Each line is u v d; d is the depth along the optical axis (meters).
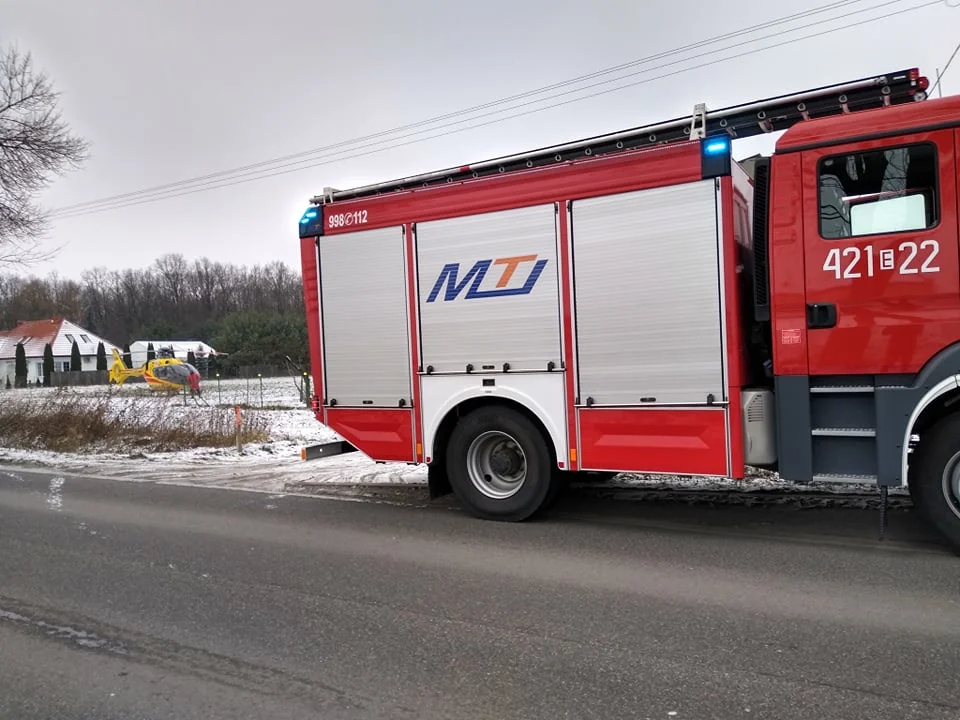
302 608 4.59
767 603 4.41
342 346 7.45
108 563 5.71
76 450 13.62
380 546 6.03
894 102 6.21
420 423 7.05
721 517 6.59
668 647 3.83
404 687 3.49
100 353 76.62
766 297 5.71
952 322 5.01
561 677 3.53
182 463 11.65
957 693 3.24
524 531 6.38
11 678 3.71
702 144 5.70
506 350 6.56
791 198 5.46
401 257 7.07
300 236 7.67
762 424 5.70
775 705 3.18
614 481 8.23
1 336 77.88
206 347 81.81
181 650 4.00
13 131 18.20
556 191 6.28
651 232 5.89
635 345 5.98
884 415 5.19
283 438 15.03
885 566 5.02
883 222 5.21
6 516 7.56
